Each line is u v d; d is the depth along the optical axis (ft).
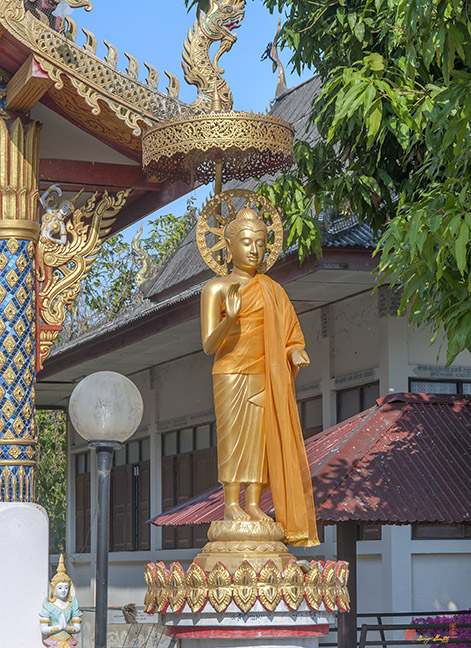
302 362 22.16
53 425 88.02
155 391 65.26
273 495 21.77
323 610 20.94
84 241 27.40
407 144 28.71
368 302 45.21
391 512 28.55
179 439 62.80
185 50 25.96
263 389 22.16
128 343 54.80
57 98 26.37
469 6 22.03
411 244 21.72
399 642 29.76
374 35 32.99
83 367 65.31
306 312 50.39
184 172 25.20
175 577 20.89
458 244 20.34
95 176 29.12
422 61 29.01
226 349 22.24
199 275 48.91
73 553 77.41
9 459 24.85
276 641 20.48
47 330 26.37
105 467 20.88
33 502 25.13
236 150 24.03
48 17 25.21
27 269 25.72
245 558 20.88
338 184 33.09
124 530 68.85
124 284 55.83
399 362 43.29
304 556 47.01
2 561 23.04
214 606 20.27
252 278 22.67
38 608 23.18
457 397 34.14
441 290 25.40
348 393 46.83
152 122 25.66
